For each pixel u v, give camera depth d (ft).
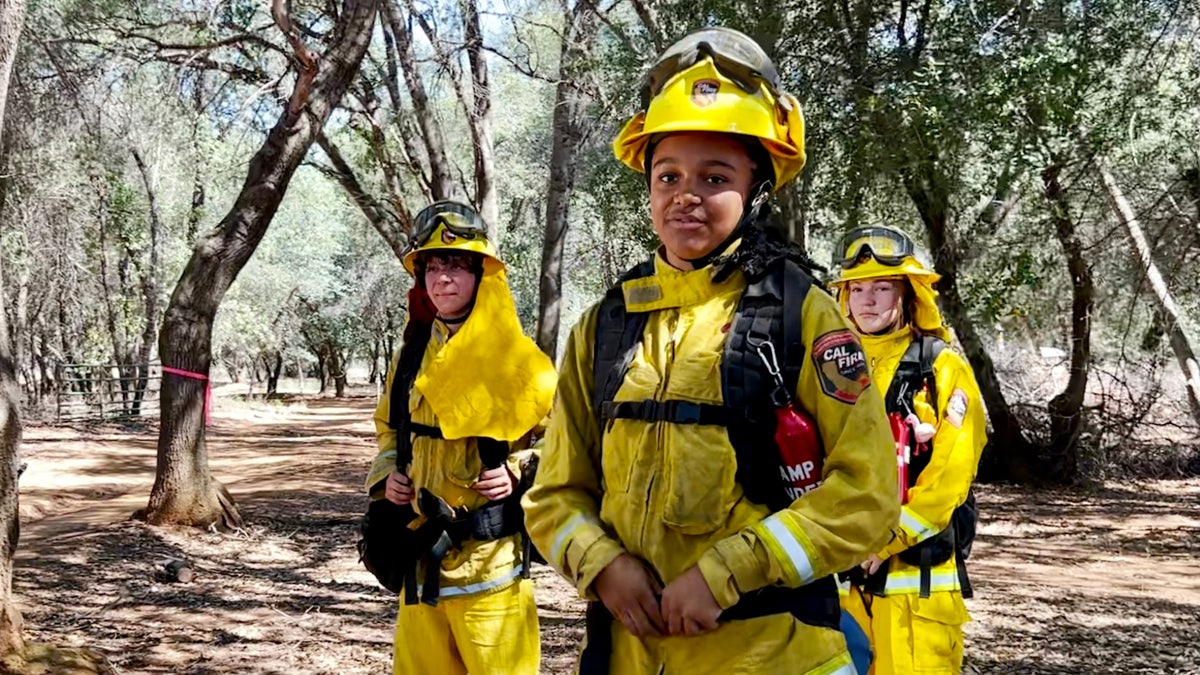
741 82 7.19
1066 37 41.14
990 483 60.75
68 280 98.73
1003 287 55.21
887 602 12.69
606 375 7.38
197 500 33.68
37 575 25.96
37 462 62.13
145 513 33.60
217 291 34.14
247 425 98.53
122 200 93.40
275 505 41.01
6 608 16.56
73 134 69.05
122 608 22.88
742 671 6.72
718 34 7.22
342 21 35.19
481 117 62.28
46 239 88.99
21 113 53.88
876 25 43.62
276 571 28.58
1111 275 63.72
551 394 12.73
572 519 7.30
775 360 6.83
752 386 6.82
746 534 6.52
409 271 13.35
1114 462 63.67
